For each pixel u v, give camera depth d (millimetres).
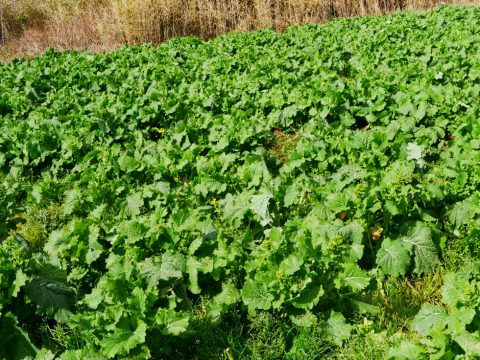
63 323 3953
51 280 4074
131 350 3320
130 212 5406
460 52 9742
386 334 3594
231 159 6117
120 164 6305
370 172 5176
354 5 19094
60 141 7340
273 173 6277
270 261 3947
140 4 17219
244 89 8812
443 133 6512
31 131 7656
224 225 5031
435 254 4207
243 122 7102
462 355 3004
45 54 14258
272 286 3701
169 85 9609
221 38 15172
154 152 6766
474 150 5789
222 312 3852
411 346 3176
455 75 8664
